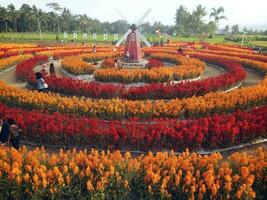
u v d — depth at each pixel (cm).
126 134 1009
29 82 1898
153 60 2805
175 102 1291
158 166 743
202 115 1281
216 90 1706
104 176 701
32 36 6906
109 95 1575
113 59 2859
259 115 1162
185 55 3219
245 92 1423
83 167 744
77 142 1048
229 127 1024
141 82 2031
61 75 2439
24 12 8194
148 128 1027
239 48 4434
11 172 690
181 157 766
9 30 8006
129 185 720
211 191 676
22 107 1362
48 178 688
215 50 3944
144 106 1237
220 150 1052
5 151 802
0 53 3077
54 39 6278
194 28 9438
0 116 1132
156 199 700
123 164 740
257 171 721
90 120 1099
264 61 2897
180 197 698
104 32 10238
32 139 1077
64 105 1288
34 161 731
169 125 1073
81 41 6000
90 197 687
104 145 1037
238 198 662
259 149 818
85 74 2320
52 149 1053
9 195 694
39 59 2844
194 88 1586
